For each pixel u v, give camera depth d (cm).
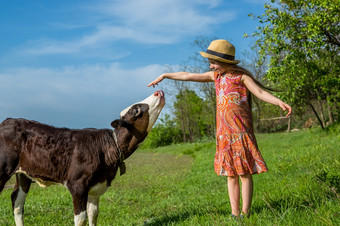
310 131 1964
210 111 4125
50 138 406
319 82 1439
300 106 1734
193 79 414
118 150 405
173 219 482
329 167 559
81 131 417
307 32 1311
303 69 1423
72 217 588
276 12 1362
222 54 370
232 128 368
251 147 367
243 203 371
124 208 686
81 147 401
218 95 383
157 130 3997
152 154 2431
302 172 633
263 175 783
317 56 1495
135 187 939
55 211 612
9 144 408
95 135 411
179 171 1294
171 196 809
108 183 412
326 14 1266
